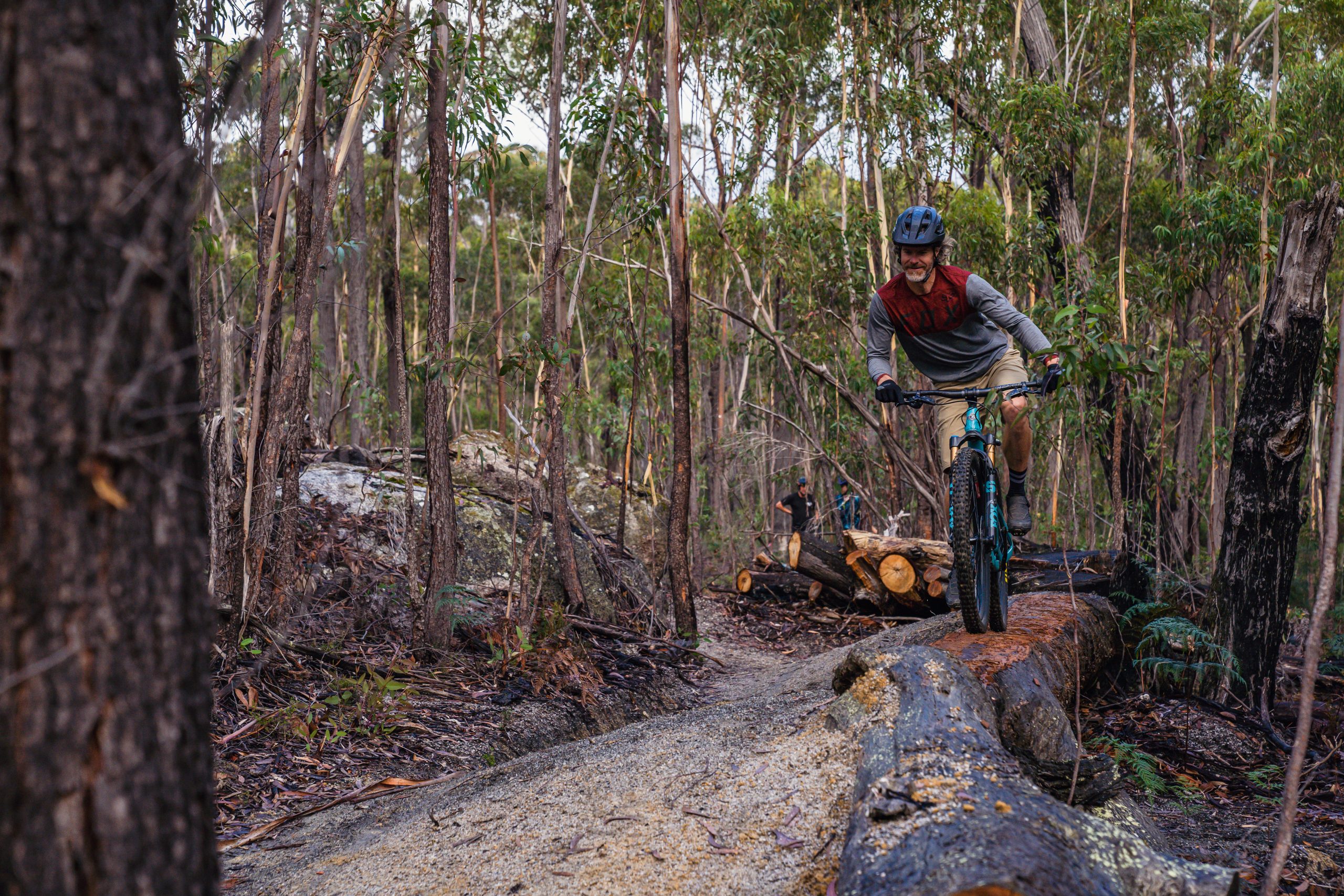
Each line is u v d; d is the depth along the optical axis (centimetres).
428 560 662
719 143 1205
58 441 113
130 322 119
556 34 644
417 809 326
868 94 1260
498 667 582
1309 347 489
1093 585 689
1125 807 291
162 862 122
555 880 228
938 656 273
